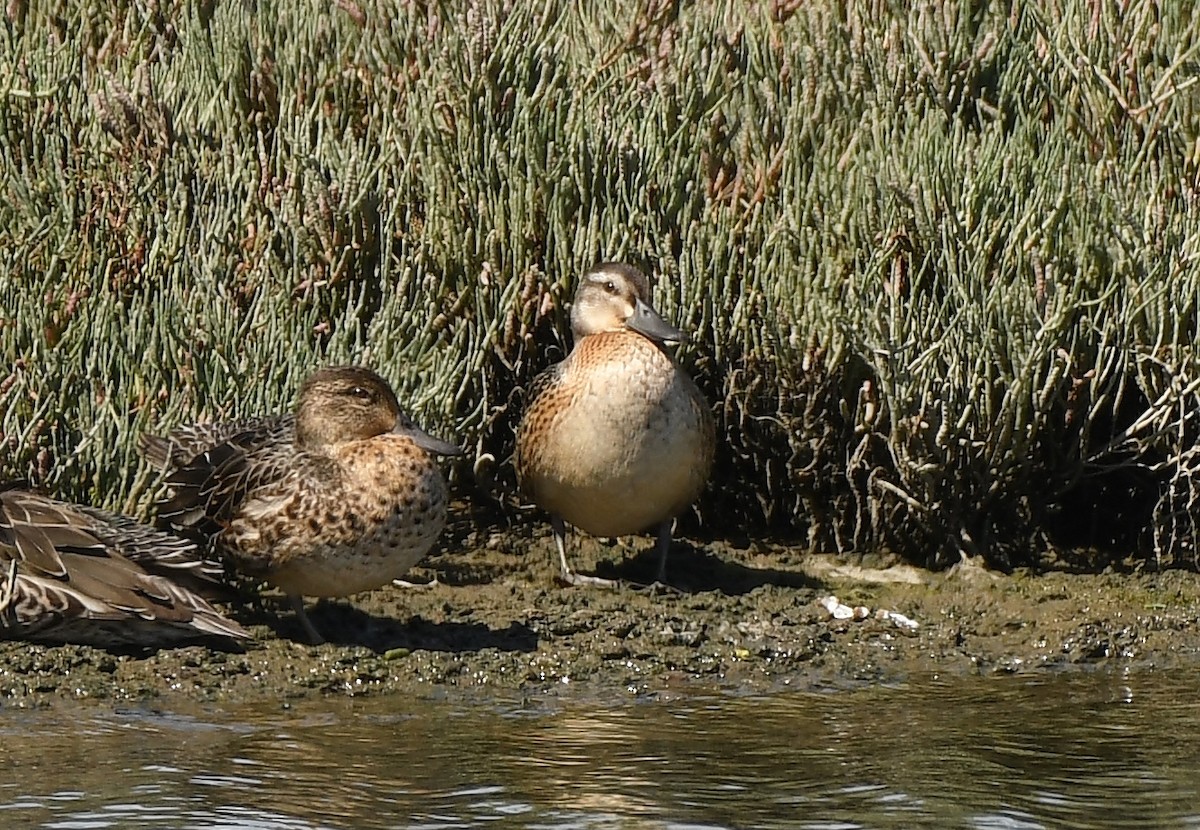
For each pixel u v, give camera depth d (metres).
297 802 8.16
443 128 12.80
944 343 11.95
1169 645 11.08
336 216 12.45
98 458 11.33
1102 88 13.12
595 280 11.73
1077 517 12.73
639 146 12.93
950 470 12.04
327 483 9.91
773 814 8.17
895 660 10.76
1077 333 12.21
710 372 12.65
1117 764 8.94
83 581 9.73
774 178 12.91
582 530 11.96
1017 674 10.59
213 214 12.63
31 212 12.48
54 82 13.45
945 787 8.55
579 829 7.93
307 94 13.44
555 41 13.83
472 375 12.38
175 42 14.44
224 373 11.94
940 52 13.23
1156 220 12.34
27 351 11.88
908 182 12.41
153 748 8.84
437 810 8.11
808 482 12.27
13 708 9.31
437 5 13.66
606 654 10.47
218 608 10.66
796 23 13.97
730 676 10.40
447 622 10.82
